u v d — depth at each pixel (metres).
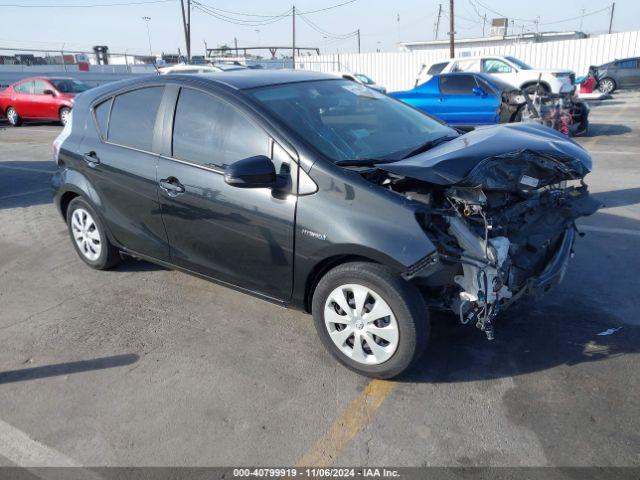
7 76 24.53
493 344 3.62
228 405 3.15
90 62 31.36
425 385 3.24
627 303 4.09
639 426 2.82
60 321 4.22
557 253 3.63
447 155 3.19
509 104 11.16
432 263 2.88
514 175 3.14
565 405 3.01
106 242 4.82
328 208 3.16
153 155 4.06
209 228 3.76
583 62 27.39
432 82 13.17
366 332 3.20
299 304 3.53
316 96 3.99
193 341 3.84
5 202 7.88
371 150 3.57
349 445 2.80
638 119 14.52
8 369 3.61
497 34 50.44
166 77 4.13
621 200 6.71
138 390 3.32
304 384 3.30
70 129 4.88
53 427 3.04
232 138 3.62
